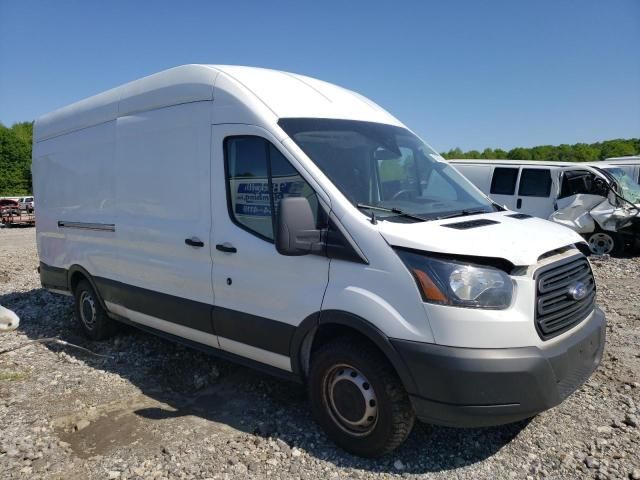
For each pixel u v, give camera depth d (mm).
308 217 3465
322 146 3896
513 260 3172
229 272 4230
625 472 3320
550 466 3418
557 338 3350
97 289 6062
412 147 4586
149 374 5262
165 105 4832
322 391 3691
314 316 3611
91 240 6008
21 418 4293
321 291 3582
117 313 5887
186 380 5094
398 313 3225
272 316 3936
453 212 3926
